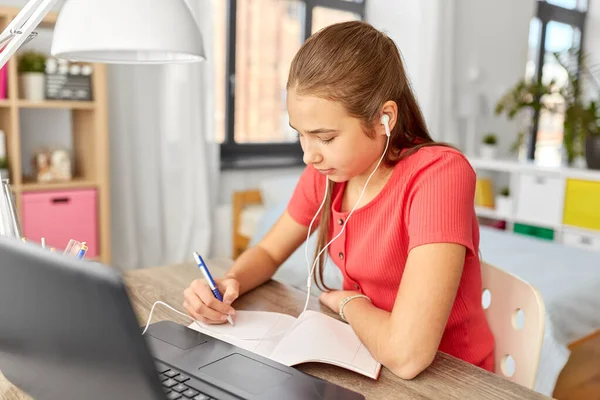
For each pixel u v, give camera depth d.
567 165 4.01
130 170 3.05
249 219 3.14
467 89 4.46
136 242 3.13
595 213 3.46
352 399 0.68
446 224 0.85
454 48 4.31
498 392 0.74
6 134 2.48
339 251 1.06
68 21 0.89
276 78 3.79
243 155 3.75
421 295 0.81
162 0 0.91
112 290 0.43
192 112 3.17
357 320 0.89
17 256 0.49
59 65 2.55
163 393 0.46
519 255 2.21
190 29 0.94
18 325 0.53
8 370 0.61
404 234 0.95
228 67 3.56
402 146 0.99
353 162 0.88
